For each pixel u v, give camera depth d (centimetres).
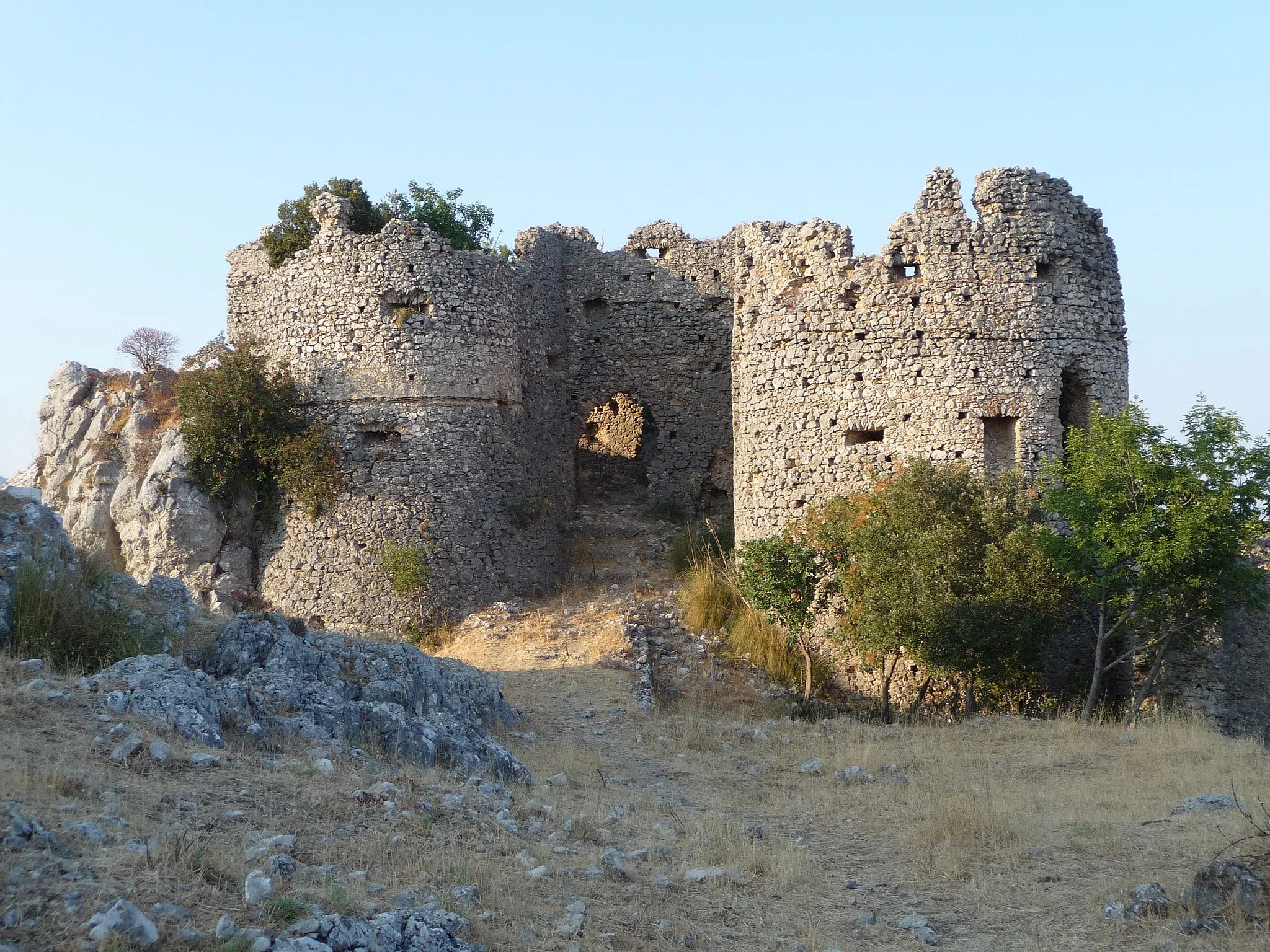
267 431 3045
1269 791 1462
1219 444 2214
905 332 2658
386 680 1719
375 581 2930
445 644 2828
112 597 1617
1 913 753
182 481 3092
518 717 2033
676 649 2680
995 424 2631
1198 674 2364
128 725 1181
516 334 3219
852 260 2734
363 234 3291
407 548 2922
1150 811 1387
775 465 2789
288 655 1641
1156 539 2177
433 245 3041
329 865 957
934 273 2652
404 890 934
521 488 3144
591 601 3019
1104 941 987
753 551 2508
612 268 3650
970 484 2445
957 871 1175
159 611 1686
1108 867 1170
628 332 3631
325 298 3052
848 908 1098
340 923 820
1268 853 1073
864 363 2691
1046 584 2311
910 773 1725
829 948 988
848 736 2047
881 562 2312
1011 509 2408
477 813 1218
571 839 1222
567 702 2223
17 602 1445
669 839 1291
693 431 3594
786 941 998
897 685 2517
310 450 2977
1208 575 2159
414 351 2998
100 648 1459
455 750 1488
